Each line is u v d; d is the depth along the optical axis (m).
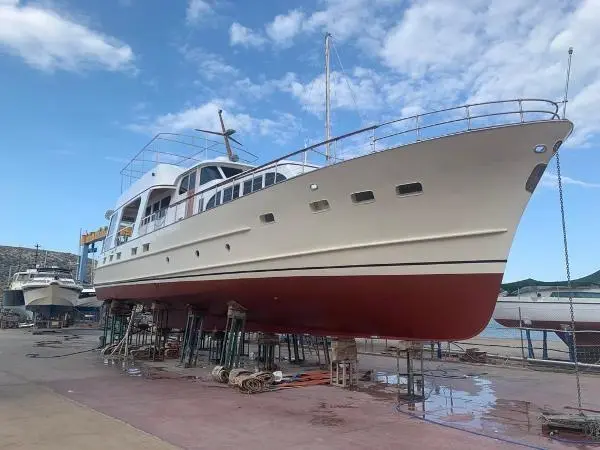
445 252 7.65
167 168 15.45
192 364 12.57
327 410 7.55
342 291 8.69
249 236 9.98
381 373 12.18
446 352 16.86
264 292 9.94
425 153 7.38
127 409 7.26
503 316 21.89
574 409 7.82
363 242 8.27
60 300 33.00
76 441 5.44
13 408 7.16
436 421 6.92
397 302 8.23
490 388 10.01
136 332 15.70
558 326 20.52
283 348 18.88
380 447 5.57
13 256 65.75
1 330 29.70
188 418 6.76
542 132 6.91
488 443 5.81
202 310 12.91
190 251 11.83
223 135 15.73
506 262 7.46
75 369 11.71
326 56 12.29
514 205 7.36
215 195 11.69
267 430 6.24
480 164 7.20
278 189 9.11
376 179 7.88
